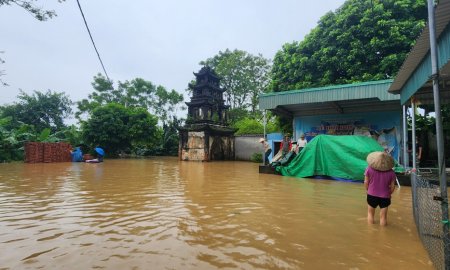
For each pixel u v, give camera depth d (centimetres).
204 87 2973
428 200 375
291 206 664
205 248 388
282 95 1506
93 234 445
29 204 666
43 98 3562
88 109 3919
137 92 4384
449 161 1457
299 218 554
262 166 1445
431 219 362
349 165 1129
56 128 3597
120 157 3388
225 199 745
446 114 1502
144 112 3516
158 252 371
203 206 657
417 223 465
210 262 341
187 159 2731
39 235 438
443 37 439
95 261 340
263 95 1555
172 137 4022
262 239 428
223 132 2858
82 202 693
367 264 341
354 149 1141
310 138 1777
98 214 574
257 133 3116
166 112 4506
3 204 664
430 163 1498
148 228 479
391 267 334
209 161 2677
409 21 1678
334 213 597
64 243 402
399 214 593
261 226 497
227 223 515
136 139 3428
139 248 385
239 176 1310
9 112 3369
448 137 1520
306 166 1259
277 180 1162
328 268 329
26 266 323
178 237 434
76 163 2178
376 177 511
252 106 3903
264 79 3781
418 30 1602
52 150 2211
